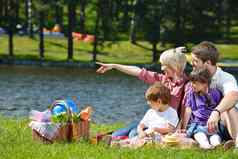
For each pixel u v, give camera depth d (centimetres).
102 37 8325
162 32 8269
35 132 1276
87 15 10519
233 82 1266
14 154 1121
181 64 1311
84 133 1290
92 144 1243
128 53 8144
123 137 1311
